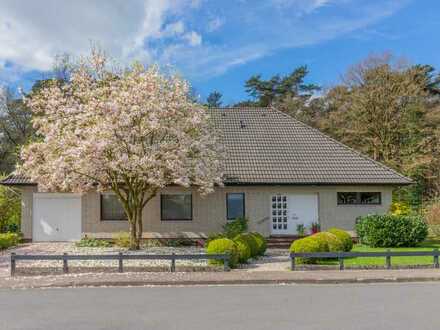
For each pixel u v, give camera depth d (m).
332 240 15.92
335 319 8.35
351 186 22.53
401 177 22.47
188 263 15.60
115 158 16.62
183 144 17.30
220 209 22.23
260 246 17.58
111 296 10.87
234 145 23.98
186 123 17.97
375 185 22.45
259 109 27.17
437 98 41.59
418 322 8.11
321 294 11.01
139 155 16.72
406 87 36.25
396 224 19.62
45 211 22.44
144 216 22.06
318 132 25.45
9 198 24.36
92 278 13.15
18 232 22.83
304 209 22.55
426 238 22.05
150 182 16.89
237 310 9.16
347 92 39.31
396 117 36.91
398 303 9.82
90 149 16.00
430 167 35.34
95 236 22.08
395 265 14.90
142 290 11.77
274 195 22.52
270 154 23.58
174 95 17.91
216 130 22.31
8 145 42.31
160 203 22.12
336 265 14.85
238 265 15.62
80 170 16.95
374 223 19.78
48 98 18.66
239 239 16.56
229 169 22.28
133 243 18.97
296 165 22.91
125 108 16.64
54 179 17.11
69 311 9.18
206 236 22.06
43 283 12.48
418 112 37.31
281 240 21.56
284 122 26.14
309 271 14.34
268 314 8.78
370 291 11.43
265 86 51.59
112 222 22.14
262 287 12.20
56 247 20.25
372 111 36.94
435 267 15.00
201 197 22.22
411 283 12.80
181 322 8.19
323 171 22.59
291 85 51.44
